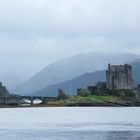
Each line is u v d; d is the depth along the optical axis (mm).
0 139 132250
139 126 177250
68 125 186000
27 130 160000
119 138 133250
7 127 175000
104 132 150875
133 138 133000
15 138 134250
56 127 174125
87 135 141625
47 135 142000
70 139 131875
